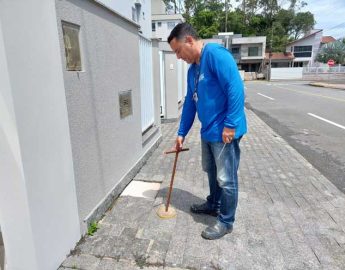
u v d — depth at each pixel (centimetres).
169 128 728
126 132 358
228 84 215
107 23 291
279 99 1475
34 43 178
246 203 317
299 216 291
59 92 207
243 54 4262
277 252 234
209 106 232
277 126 779
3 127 166
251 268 216
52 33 197
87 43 250
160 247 238
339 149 552
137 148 409
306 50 4822
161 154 500
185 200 322
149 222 276
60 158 211
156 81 533
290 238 253
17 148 167
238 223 276
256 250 236
